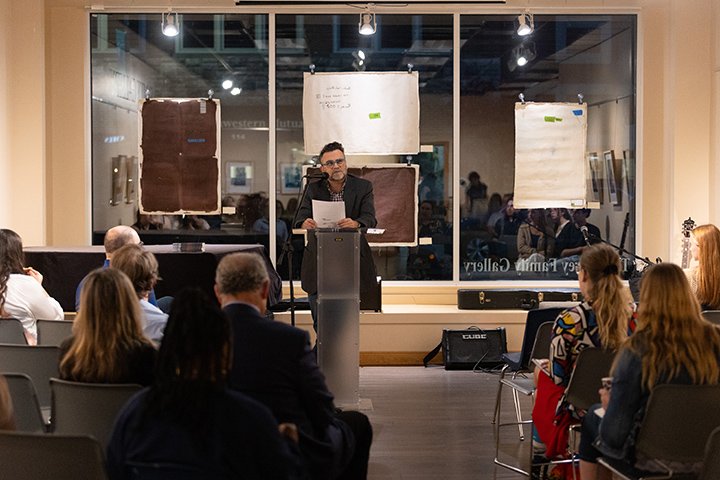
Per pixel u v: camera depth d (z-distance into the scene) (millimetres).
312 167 8375
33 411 3391
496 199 8570
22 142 8148
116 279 3145
